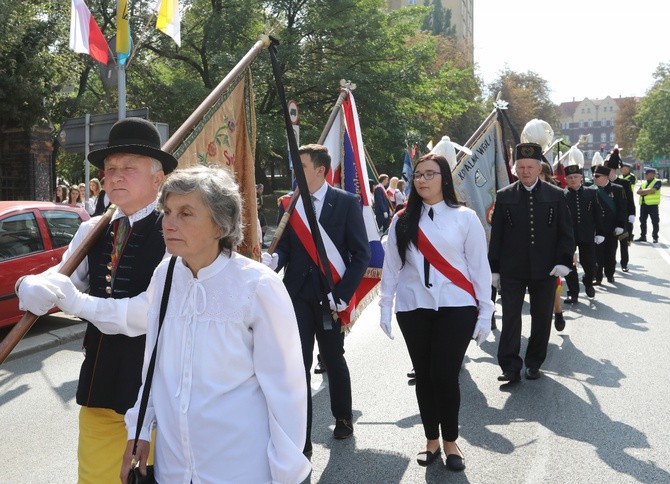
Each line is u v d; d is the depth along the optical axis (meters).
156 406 2.02
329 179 5.25
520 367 5.64
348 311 4.44
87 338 2.78
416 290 4.04
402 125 25.41
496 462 4.05
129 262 2.71
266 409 1.95
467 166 7.31
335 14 23.92
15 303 7.42
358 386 5.64
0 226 7.48
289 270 4.29
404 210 4.16
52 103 18.23
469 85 47.31
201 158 3.59
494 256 5.80
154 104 23.94
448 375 3.92
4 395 5.70
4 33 15.18
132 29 22.80
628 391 5.34
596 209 9.30
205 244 1.93
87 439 2.71
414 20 25.86
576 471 3.90
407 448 4.32
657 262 13.78
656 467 3.93
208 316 1.93
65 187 15.29
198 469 1.91
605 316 8.28
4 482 4.01
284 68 23.66
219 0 24.31
